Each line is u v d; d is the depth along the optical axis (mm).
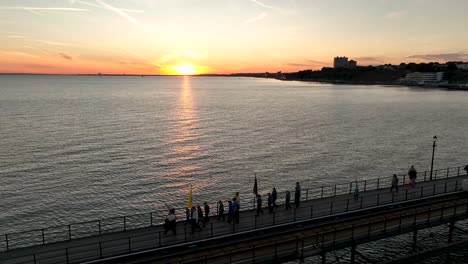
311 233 25078
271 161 65812
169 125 106125
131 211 43469
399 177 57219
